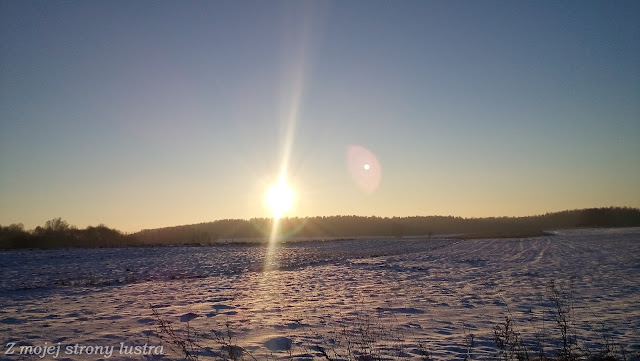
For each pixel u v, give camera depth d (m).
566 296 16.92
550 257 38.94
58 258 41.66
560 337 10.35
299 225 174.00
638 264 30.27
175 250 56.31
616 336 10.47
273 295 17.47
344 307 14.55
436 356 8.70
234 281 22.95
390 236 138.62
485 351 9.15
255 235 152.25
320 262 36.59
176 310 13.91
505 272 26.66
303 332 10.77
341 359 8.36
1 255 45.16
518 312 13.77
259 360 8.34
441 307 14.62
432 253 48.38
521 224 182.25
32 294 18.34
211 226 158.12
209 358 8.45
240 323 11.83
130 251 53.19
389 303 15.34
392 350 9.10
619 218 168.75
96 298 16.88
